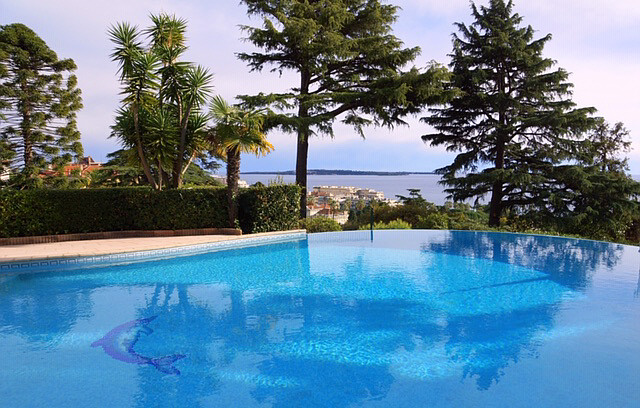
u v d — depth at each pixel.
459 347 4.83
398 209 19.50
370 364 4.37
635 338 5.10
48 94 19.70
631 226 24.55
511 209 21.92
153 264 9.41
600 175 20.25
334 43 16.67
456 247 11.85
